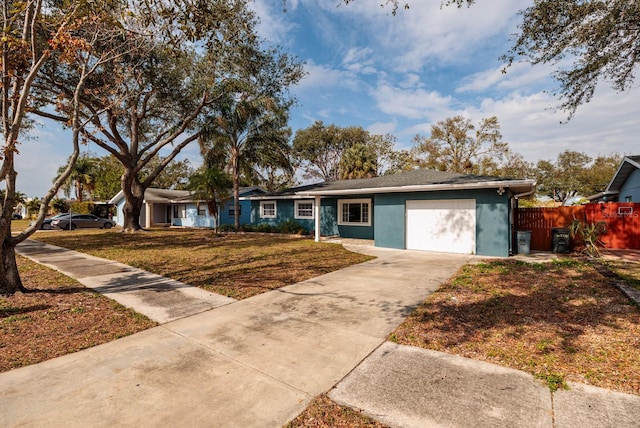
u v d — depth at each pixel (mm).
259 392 2850
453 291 6168
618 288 6121
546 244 12266
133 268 8555
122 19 6484
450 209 11617
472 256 10734
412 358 3475
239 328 4395
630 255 10266
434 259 10141
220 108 18953
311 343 3896
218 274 7836
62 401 2691
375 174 29078
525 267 8500
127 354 3594
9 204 5590
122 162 19656
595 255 9953
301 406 2643
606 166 33094
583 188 34156
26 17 5598
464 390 2844
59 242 14883
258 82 19422
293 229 19234
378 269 8516
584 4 5945
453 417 2475
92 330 4270
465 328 4285
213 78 16391
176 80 16969
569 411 2525
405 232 12547
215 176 16766
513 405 2615
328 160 41469
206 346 3816
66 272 7969
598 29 6094
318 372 3203
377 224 13234
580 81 7109
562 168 40438
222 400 2727
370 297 5871
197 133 19922
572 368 3191
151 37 7211
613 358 3375
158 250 12195
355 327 4410
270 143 20250
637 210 11539
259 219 21922
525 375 3082
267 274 7848
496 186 10164
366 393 2824
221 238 16812
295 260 9906
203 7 5676
